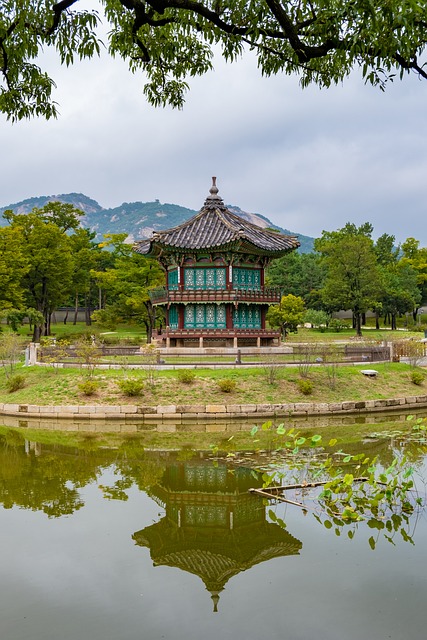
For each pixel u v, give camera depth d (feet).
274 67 41.27
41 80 41.16
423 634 31.37
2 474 68.80
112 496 59.06
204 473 68.13
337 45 32.40
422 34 31.32
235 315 166.50
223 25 34.94
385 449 79.87
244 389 117.80
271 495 57.21
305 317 303.89
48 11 37.24
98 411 110.42
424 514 50.67
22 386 127.65
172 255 166.71
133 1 34.55
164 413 109.50
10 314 220.64
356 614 33.73
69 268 251.80
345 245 289.53
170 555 43.70
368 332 304.91
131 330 301.02
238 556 43.32
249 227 177.58
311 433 94.12
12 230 232.73
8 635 32.19
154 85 48.80
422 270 384.27
